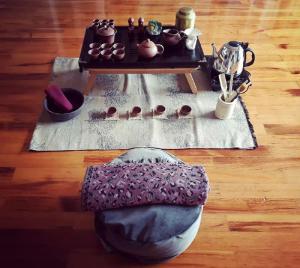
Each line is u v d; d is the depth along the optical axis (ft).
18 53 8.36
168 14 10.28
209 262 4.30
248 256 4.37
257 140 6.07
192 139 6.01
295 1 11.30
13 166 5.48
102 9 10.53
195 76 7.56
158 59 6.28
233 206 4.96
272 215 4.86
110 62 6.15
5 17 10.02
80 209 4.87
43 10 10.46
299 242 4.54
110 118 6.38
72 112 6.18
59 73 7.64
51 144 5.85
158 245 3.70
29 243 4.46
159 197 3.77
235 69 6.47
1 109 6.61
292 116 6.60
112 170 4.04
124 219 3.69
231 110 6.26
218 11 10.56
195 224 3.89
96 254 4.36
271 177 5.41
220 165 5.58
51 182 5.25
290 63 8.16
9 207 4.88
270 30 9.61
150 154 4.65
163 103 6.81
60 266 4.24
